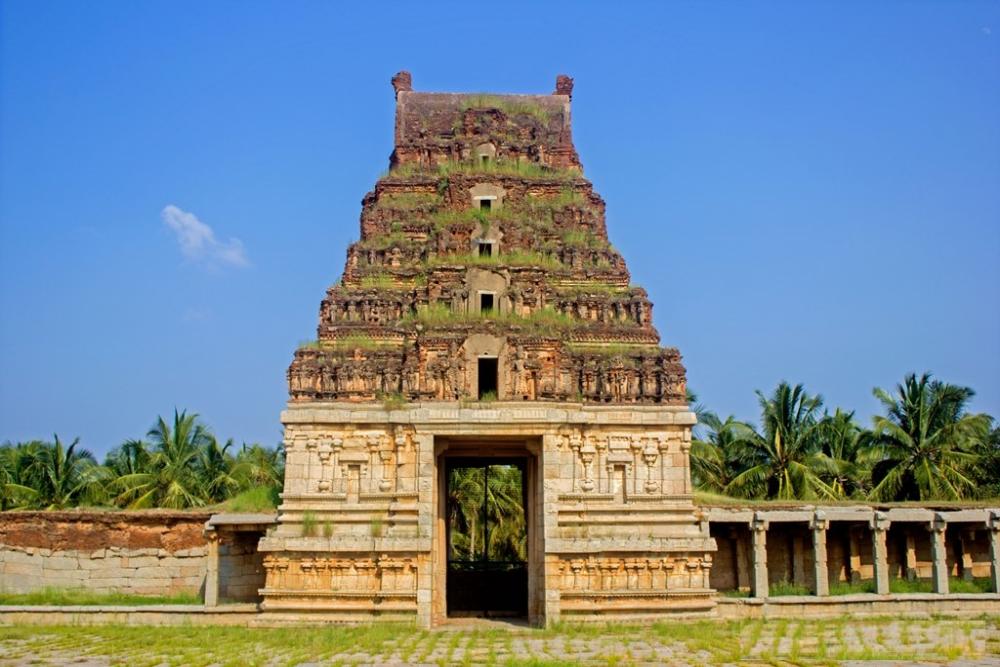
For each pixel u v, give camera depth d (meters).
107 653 29.42
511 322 40.84
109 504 63.94
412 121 50.78
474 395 39.44
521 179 47.25
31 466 64.62
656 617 36.84
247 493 45.16
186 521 42.16
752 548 41.78
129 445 69.94
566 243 45.59
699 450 64.06
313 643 31.48
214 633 33.94
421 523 37.06
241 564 41.38
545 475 37.75
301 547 36.56
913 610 39.69
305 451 38.53
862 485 63.91
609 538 37.66
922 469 57.06
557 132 51.00
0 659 28.14
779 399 62.47
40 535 42.00
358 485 38.28
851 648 29.73
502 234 44.66
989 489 57.91
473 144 48.94
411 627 35.50
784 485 59.69
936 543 40.94
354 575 36.66
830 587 42.56
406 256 44.84
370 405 38.97
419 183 47.84
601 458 38.97
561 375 39.91
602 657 28.38
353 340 41.38
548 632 34.88
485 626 37.69
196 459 70.25
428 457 37.72
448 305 42.31
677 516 38.50
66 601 39.59
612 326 42.50
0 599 39.81
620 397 39.75
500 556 69.00
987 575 44.47
